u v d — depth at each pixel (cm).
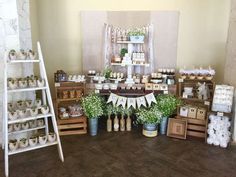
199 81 365
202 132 350
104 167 273
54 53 419
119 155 300
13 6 288
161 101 357
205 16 392
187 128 355
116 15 398
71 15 407
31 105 289
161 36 400
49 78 421
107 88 369
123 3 400
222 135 322
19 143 269
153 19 396
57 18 408
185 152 308
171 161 287
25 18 320
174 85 368
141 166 275
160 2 396
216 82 405
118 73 385
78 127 364
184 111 357
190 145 327
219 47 395
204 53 403
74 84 367
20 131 285
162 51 405
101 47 408
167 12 393
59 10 405
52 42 416
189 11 395
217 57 399
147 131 353
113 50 403
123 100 365
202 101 359
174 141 339
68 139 343
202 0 388
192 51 406
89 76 389
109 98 367
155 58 408
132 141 339
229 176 258
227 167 275
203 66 407
